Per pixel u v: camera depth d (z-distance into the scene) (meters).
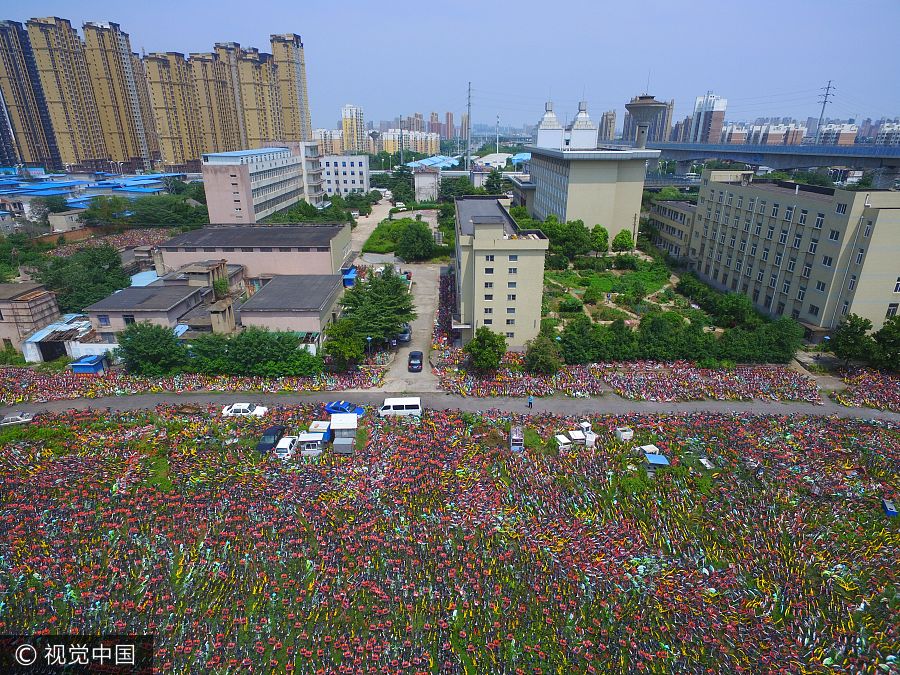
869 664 31.75
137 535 40.47
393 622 34.31
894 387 61.69
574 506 43.59
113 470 47.22
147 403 59.31
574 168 114.56
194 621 34.25
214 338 65.31
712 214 100.00
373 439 51.97
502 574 37.62
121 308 70.38
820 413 57.62
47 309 73.81
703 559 38.88
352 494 44.59
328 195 196.50
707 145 194.50
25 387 61.25
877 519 42.62
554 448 50.97
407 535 40.66
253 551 39.28
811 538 40.66
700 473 47.50
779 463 48.50
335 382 63.22
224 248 94.19
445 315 84.94
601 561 38.59
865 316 69.06
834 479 46.53
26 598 35.66
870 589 36.78
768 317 83.00
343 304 73.62
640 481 46.03
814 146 151.75
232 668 31.55
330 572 37.47
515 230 75.81
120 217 148.38
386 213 179.50
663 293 95.25
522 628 34.03
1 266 108.88
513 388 61.69
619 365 67.38
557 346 67.06
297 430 53.34
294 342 64.00
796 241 77.12
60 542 39.66
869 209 65.44
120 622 34.12
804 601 35.66
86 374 64.31
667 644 32.94
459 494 44.75
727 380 63.31
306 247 93.56
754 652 32.34
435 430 53.28
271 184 141.50
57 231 137.50
